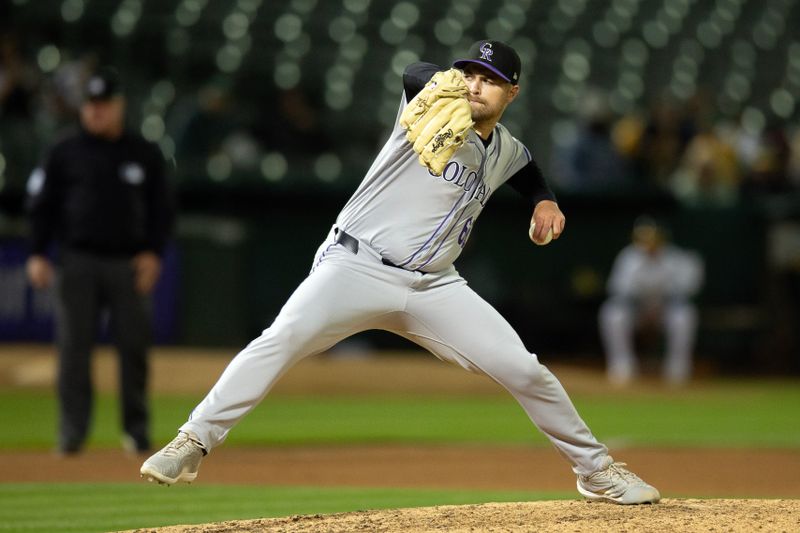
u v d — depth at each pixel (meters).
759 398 44.84
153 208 25.73
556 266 50.97
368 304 14.08
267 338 13.92
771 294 53.94
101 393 40.84
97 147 25.22
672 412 39.56
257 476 22.69
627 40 65.19
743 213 53.66
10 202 45.69
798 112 65.50
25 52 53.91
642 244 49.09
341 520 14.29
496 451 28.23
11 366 41.00
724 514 14.03
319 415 37.12
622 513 14.33
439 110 13.23
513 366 14.42
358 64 59.38
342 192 48.09
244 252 45.88
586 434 15.09
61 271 25.30
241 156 48.09
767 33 68.44
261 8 60.00
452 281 14.47
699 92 59.62
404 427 34.00
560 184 51.41
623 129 54.62
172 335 44.25
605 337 51.22
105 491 19.84
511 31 63.41
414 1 62.88
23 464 23.97
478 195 14.30
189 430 13.81
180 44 56.91
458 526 13.57
